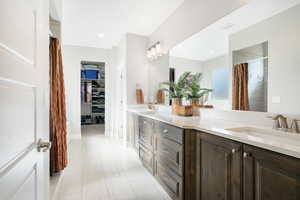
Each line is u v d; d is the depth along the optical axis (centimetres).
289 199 85
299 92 127
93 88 644
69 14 289
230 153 120
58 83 222
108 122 485
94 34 384
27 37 80
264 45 151
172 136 181
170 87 302
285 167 86
